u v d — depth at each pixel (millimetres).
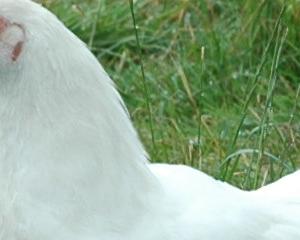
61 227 7785
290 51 13461
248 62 13508
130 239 7891
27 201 7762
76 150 7816
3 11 7734
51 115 7793
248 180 10727
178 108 12938
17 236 7777
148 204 8047
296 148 11633
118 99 8055
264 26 13672
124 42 14219
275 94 12914
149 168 8344
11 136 7801
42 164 7777
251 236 8195
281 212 8609
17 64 7777
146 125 12523
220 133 12094
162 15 14477
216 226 8062
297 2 13641
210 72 13328
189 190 8344
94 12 14430
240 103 12789
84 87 7840
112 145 7922
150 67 13773
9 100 7809
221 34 13891
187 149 11617
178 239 7957
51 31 7793
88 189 7840
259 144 10711
